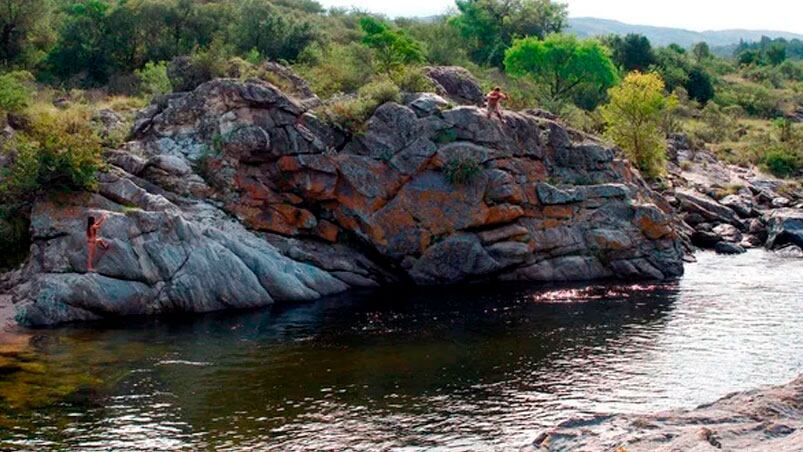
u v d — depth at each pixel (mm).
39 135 30766
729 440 13273
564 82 74438
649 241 38094
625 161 42500
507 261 35625
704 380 21547
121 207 30094
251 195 33719
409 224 34812
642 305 31156
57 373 21797
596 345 25156
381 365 22953
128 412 18875
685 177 61906
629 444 13328
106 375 21688
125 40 60844
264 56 56844
